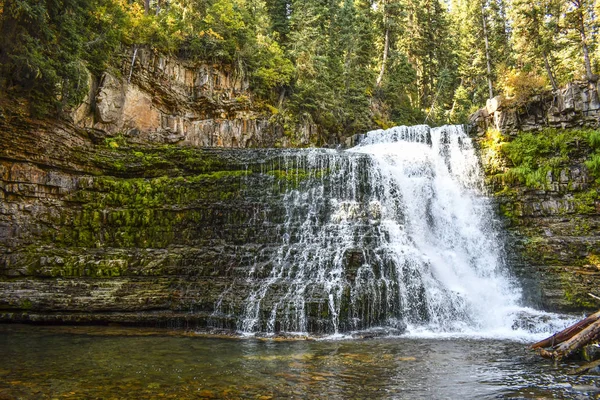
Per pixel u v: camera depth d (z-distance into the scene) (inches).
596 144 805.9
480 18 1851.6
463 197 882.8
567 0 1254.3
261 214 755.4
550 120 872.3
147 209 742.5
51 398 273.1
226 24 1190.3
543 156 850.8
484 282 729.0
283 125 1228.5
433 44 2092.8
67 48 721.0
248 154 869.2
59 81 700.0
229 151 867.4
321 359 396.5
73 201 717.3
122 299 597.0
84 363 368.2
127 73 924.6
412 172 890.7
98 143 831.1
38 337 486.0
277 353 421.7
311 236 705.6
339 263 634.8
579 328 430.3
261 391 296.0
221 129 1095.6
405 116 1753.2
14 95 658.8
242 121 1139.9
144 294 610.9
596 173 785.6
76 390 291.0
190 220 745.0
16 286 589.3
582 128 842.8
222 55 1130.7
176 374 337.1
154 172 812.0
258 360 389.7
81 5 772.6
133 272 653.9
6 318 561.0
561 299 657.6
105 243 709.3
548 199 807.7
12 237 639.1
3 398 271.1
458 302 633.0
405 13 1968.5
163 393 288.2
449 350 442.6
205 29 1138.7
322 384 314.3
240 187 784.3
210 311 597.9
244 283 630.5
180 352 420.8
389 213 779.4
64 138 743.1
